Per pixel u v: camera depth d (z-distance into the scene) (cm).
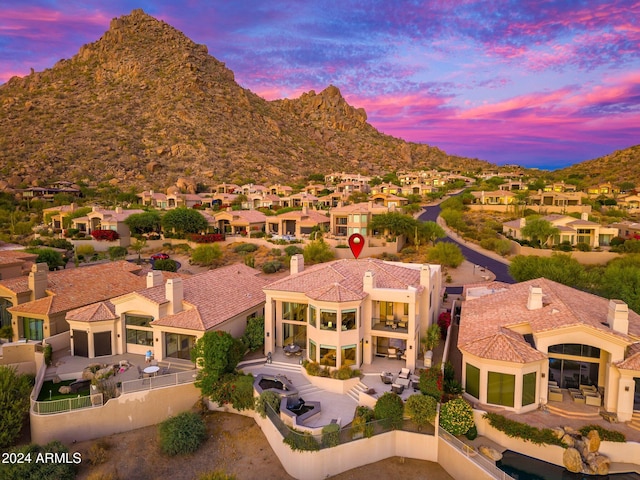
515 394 2639
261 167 18300
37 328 3838
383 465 2541
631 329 2836
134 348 3625
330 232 8594
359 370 3169
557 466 2375
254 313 4031
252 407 2953
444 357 3284
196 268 7094
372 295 3300
